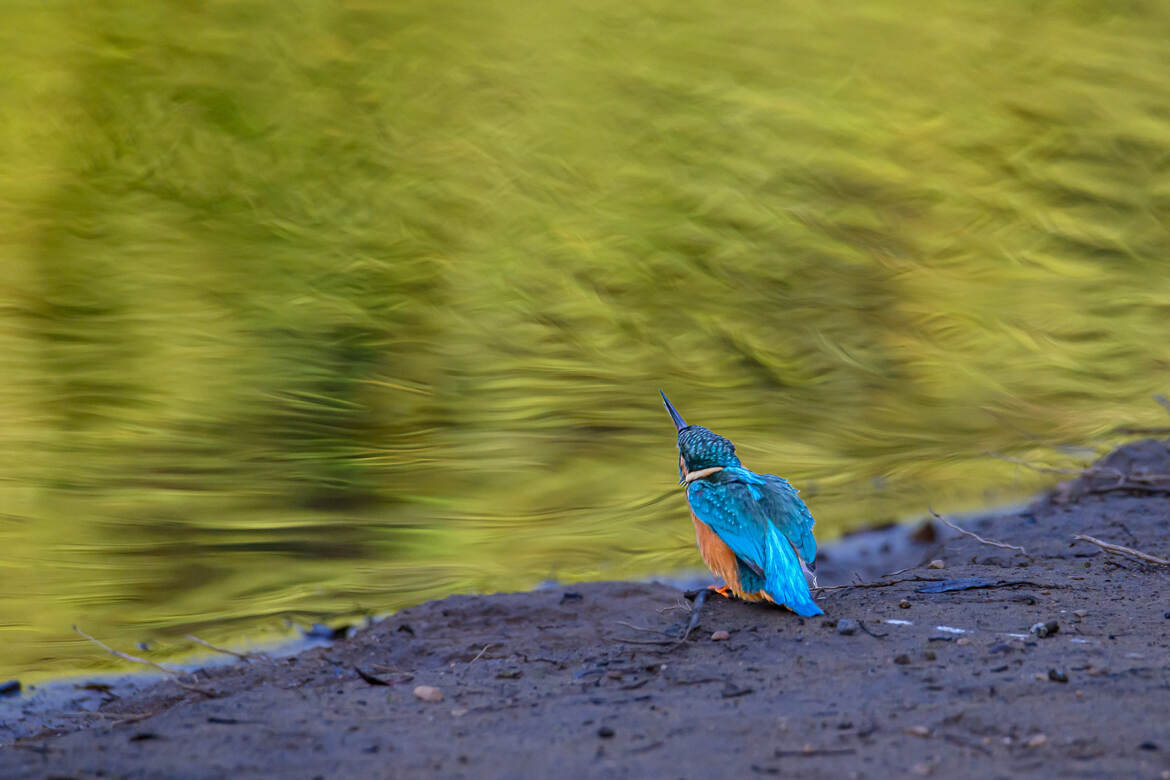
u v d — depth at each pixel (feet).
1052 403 51.90
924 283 67.00
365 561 37.60
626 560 37.73
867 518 40.70
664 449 48.42
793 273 67.97
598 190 78.02
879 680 21.81
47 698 27.81
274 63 89.66
